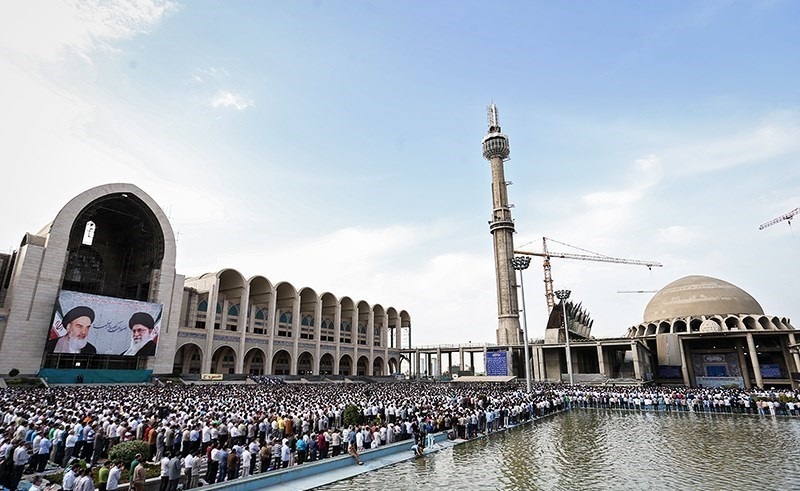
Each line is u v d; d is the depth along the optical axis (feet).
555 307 268.62
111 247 215.10
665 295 281.95
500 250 317.22
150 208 190.39
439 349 309.83
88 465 54.80
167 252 194.18
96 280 208.44
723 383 237.86
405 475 56.13
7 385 135.74
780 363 234.17
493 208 331.36
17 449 45.37
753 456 65.67
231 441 60.39
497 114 362.12
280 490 48.85
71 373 152.87
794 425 97.45
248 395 122.62
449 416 82.23
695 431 90.58
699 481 52.60
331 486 51.19
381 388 181.88
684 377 234.38
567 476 55.42
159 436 57.82
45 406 80.43
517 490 49.49
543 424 103.65
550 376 255.70
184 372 211.00
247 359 238.89
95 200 176.14
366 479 54.24
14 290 152.66
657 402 132.16
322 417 74.33
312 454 59.62
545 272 471.21
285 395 128.26
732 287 267.80
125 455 48.44
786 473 55.72
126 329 170.50
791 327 248.52
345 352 283.79
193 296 212.64
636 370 222.48
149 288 190.80
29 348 151.12
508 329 298.56
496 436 85.76
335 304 284.20
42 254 159.43
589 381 223.51
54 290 159.94
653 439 81.30
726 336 230.48
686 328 252.01
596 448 73.15
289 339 244.63
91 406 82.33
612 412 129.29
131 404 88.89
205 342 204.44
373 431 68.80
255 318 237.25
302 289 261.24
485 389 178.70
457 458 66.03
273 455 55.88
